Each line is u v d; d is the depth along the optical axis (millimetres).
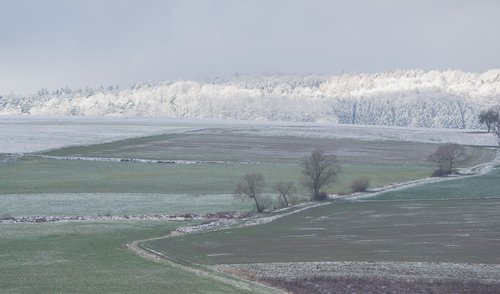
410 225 122750
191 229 121750
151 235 115688
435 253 99562
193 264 92875
